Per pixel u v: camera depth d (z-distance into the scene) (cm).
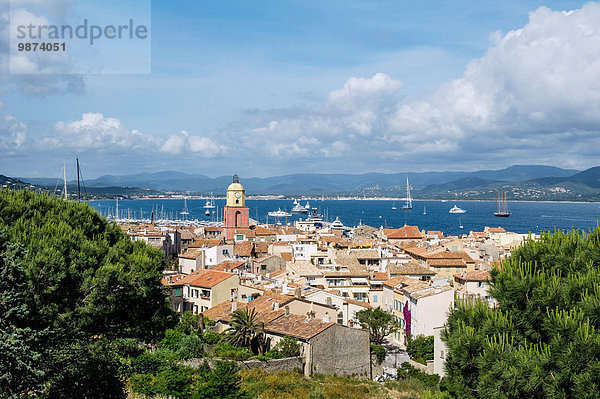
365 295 11962
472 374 2973
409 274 12025
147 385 4750
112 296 4153
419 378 7306
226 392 4688
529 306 3002
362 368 7238
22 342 2980
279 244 16950
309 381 6172
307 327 7031
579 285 3003
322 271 12056
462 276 11356
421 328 9125
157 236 16712
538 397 2706
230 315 7900
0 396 3031
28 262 3712
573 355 2623
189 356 6094
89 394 3753
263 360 6344
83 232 4803
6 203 4566
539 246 3462
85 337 4119
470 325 3164
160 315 5353
